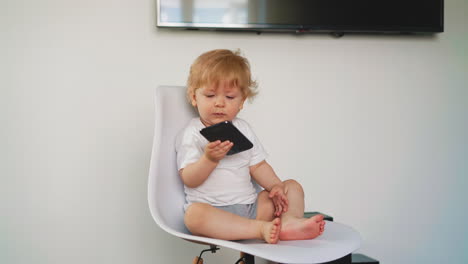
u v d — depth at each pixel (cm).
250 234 120
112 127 198
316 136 213
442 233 224
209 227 120
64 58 194
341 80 215
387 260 220
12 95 191
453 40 225
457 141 225
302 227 121
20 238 192
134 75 199
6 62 191
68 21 194
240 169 143
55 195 194
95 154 197
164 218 131
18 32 192
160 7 193
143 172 200
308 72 212
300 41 211
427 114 223
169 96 148
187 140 141
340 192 215
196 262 142
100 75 196
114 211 198
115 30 197
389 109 219
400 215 221
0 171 191
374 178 218
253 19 199
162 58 200
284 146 211
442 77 224
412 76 221
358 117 217
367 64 217
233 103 137
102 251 198
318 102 213
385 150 219
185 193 144
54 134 194
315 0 202
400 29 210
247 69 141
